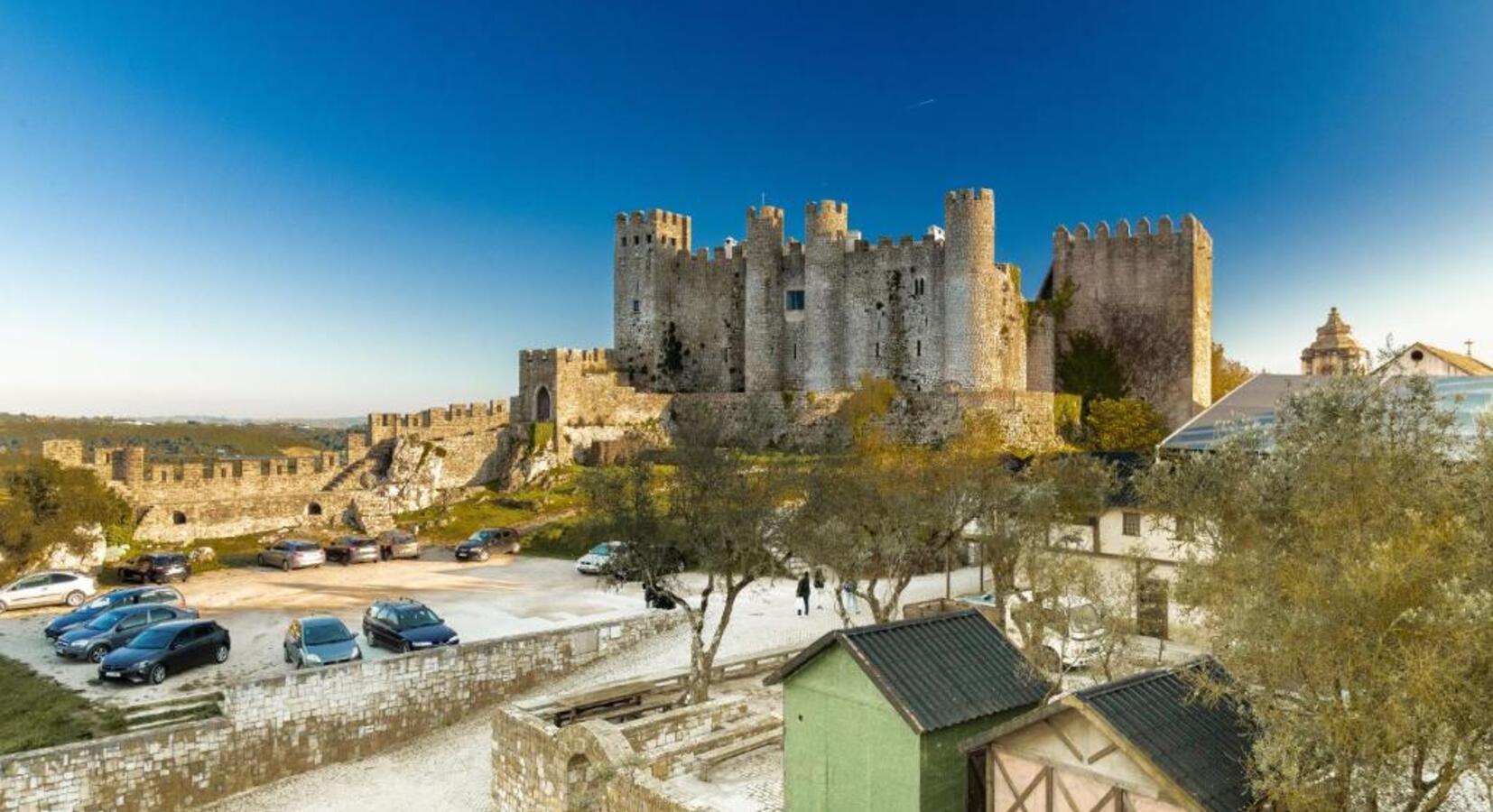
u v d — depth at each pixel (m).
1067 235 101.25
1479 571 16.70
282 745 35.53
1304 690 18.08
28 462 62.56
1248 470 22.78
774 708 34.72
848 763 23.31
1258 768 17.42
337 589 56.19
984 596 45.94
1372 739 16.39
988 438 72.00
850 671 23.28
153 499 71.62
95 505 62.72
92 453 75.12
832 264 97.12
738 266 109.12
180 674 39.56
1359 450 19.64
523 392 96.50
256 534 73.56
